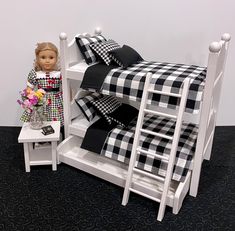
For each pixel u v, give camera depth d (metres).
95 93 2.84
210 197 2.35
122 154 2.39
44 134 2.52
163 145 2.26
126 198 2.25
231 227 2.07
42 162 2.62
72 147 2.85
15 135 3.23
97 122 2.63
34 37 3.05
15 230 2.01
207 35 2.97
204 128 2.10
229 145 3.08
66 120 2.76
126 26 2.99
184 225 2.08
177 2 2.86
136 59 2.59
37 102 2.53
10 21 2.97
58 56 2.98
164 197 2.09
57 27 3.02
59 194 2.36
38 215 2.14
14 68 3.17
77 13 2.96
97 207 2.23
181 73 2.22
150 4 2.88
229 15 2.89
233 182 2.54
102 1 2.91
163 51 3.07
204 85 2.05
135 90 2.22
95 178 2.58
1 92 3.27
